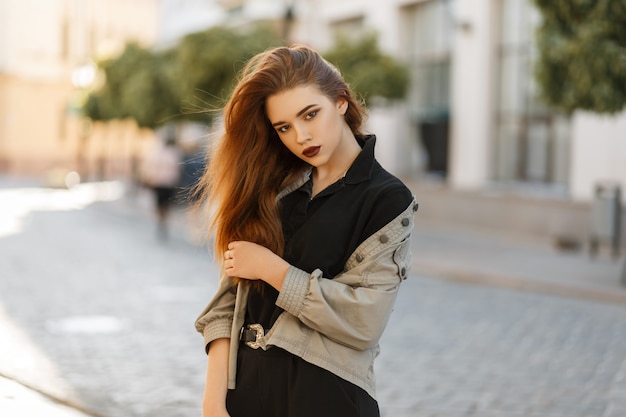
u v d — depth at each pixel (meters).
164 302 9.09
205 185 2.19
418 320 8.32
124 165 49.03
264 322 2.01
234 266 1.97
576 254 13.68
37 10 45.78
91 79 34.66
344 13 21.27
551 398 5.53
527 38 16.45
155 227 19.17
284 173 2.07
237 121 2.01
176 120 24.42
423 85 19.27
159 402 5.19
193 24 32.59
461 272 11.52
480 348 7.06
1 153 44.78
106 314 8.27
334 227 1.95
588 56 9.70
